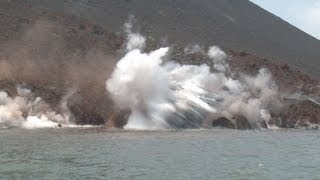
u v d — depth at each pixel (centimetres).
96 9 13612
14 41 9200
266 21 18888
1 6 10806
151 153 4316
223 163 3853
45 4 12262
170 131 6388
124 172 3431
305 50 17762
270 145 5112
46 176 3275
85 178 3231
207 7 17012
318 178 3312
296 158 4172
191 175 3362
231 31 16025
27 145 4700
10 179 3186
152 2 15488
